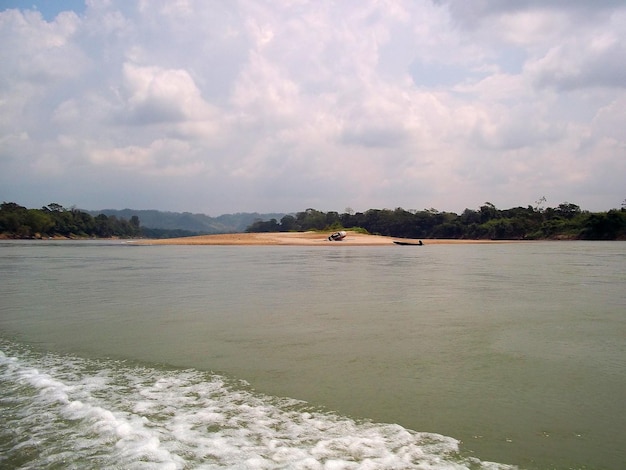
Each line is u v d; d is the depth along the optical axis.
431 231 161.75
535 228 126.00
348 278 21.94
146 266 30.06
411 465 4.50
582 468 4.55
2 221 136.62
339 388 6.67
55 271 26.34
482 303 14.18
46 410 5.83
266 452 4.71
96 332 10.21
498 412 5.86
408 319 11.63
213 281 20.67
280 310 12.95
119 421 5.46
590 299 15.02
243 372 7.39
